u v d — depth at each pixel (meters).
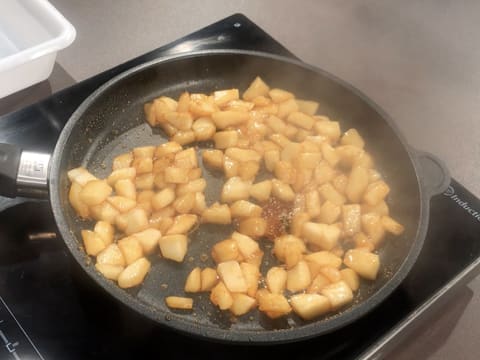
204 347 0.37
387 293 0.36
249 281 0.40
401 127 0.54
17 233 0.42
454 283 0.41
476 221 0.45
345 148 0.48
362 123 0.52
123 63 0.55
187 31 0.61
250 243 0.42
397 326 0.38
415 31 0.65
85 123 0.49
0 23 0.56
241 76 0.55
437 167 0.45
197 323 0.37
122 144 0.49
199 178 0.47
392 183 0.47
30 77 0.52
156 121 0.51
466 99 0.58
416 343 0.38
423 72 0.60
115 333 0.38
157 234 0.42
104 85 0.48
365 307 0.35
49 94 0.53
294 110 0.52
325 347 0.37
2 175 0.40
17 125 0.48
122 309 0.39
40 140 0.48
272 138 0.49
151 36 0.60
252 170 0.47
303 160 0.47
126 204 0.44
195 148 0.50
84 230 0.42
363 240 0.43
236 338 0.33
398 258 0.42
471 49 0.64
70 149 0.45
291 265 0.41
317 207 0.45
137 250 0.41
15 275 0.40
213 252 0.42
